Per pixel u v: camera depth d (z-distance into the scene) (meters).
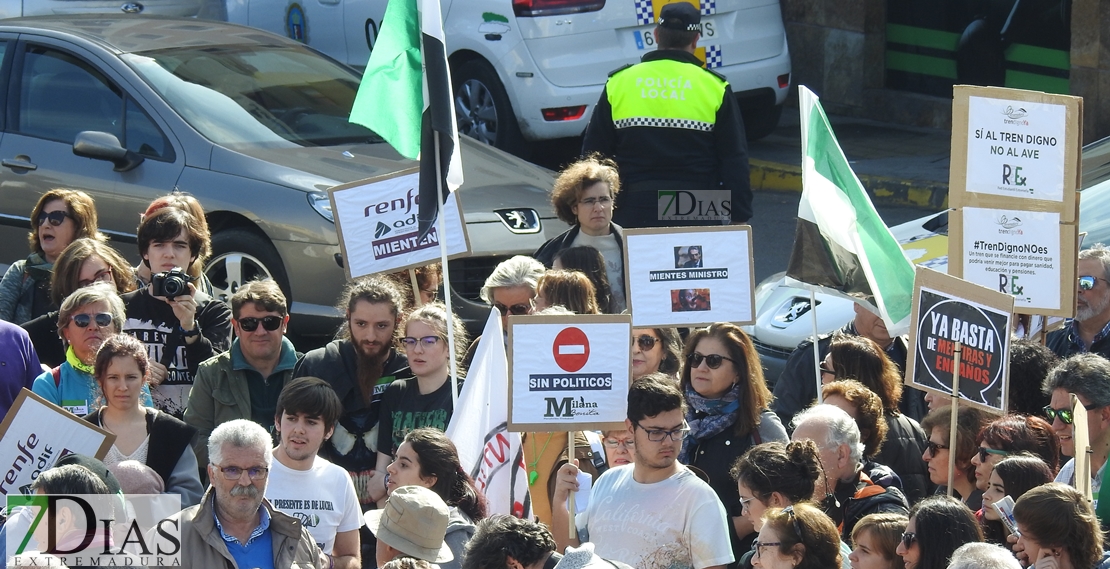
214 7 43.66
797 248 19.98
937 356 17.91
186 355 20.97
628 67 26.39
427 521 14.81
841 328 22.73
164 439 17.95
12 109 30.53
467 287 27.34
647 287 19.89
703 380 17.62
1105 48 40.78
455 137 19.33
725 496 17.41
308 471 17.19
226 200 27.56
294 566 15.52
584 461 18.27
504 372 17.66
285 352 20.45
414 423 19.12
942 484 18.03
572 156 41.97
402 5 20.16
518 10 37.16
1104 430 16.97
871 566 14.62
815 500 15.23
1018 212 20.12
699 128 25.88
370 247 22.02
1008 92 20.03
